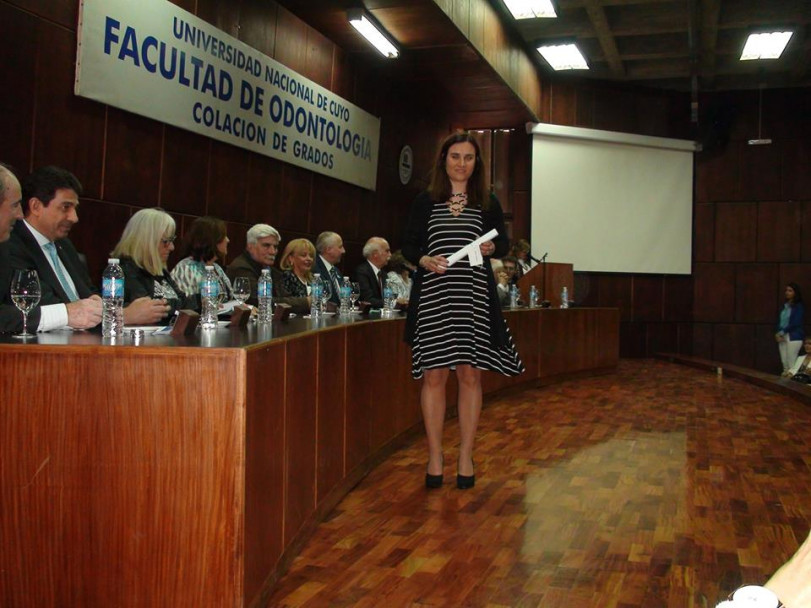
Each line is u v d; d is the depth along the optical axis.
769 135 11.14
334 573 2.26
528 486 3.37
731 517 2.94
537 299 7.70
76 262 2.72
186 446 1.65
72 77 3.84
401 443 4.19
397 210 8.38
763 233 11.15
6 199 1.98
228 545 1.64
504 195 10.85
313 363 2.49
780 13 8.41
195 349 1.65
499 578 2.24
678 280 11.26
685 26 8.67
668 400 6.45
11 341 1.77
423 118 9.05
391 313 4.49
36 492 1.67
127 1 4.09
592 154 10.89
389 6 5.82
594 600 2.09
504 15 8.03
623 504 3.10
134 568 1.66
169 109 4.50
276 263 5.92
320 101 6.41
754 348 11.16
